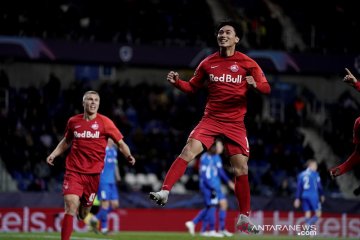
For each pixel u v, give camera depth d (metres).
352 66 55.72
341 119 60.94
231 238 37.19
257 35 59.03
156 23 57.47
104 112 55.78
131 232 45.62
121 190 51.72
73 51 50.47
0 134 51.91
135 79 61.38
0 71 54.28
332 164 59.56
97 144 23.52
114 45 51.41
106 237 35.25
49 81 54.94
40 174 51.00
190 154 19.58
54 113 54.38
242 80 19.59
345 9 61.91
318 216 43.47
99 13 56.56
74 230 44.62
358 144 22.17
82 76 60.06
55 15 55.00
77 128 23.45
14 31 53.72
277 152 56.44
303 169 56.47
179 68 53.41
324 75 56.91
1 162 50.78
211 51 53.38
